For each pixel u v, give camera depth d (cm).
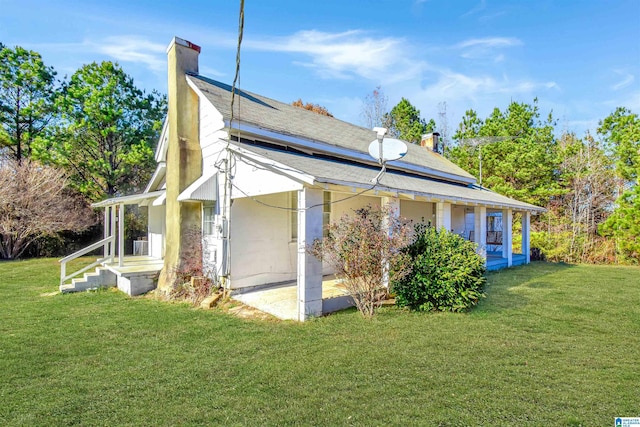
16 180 2047
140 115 2558
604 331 641
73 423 360
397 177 1211
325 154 1208
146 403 399
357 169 1080
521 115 2686
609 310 794
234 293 952
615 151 2203
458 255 787
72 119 2270
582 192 2216
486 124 2909
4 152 2309
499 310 791
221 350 566
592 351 543
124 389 434
